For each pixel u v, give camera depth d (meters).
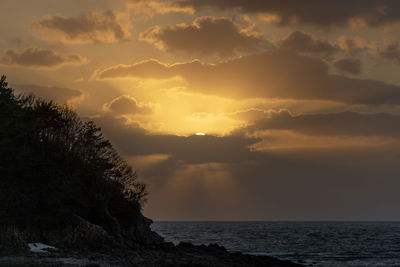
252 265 60.75
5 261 39.78
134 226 74.69
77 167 68.75
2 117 57.09
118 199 72.94
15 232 49.84
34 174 60.91
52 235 55.19
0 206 54.34
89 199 67.50
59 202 60.22
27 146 63.62
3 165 58.19
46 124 68.75
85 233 57.56
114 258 49.12
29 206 57.78
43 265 38.12
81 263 41.88
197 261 55.31
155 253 59.03
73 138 72.38
